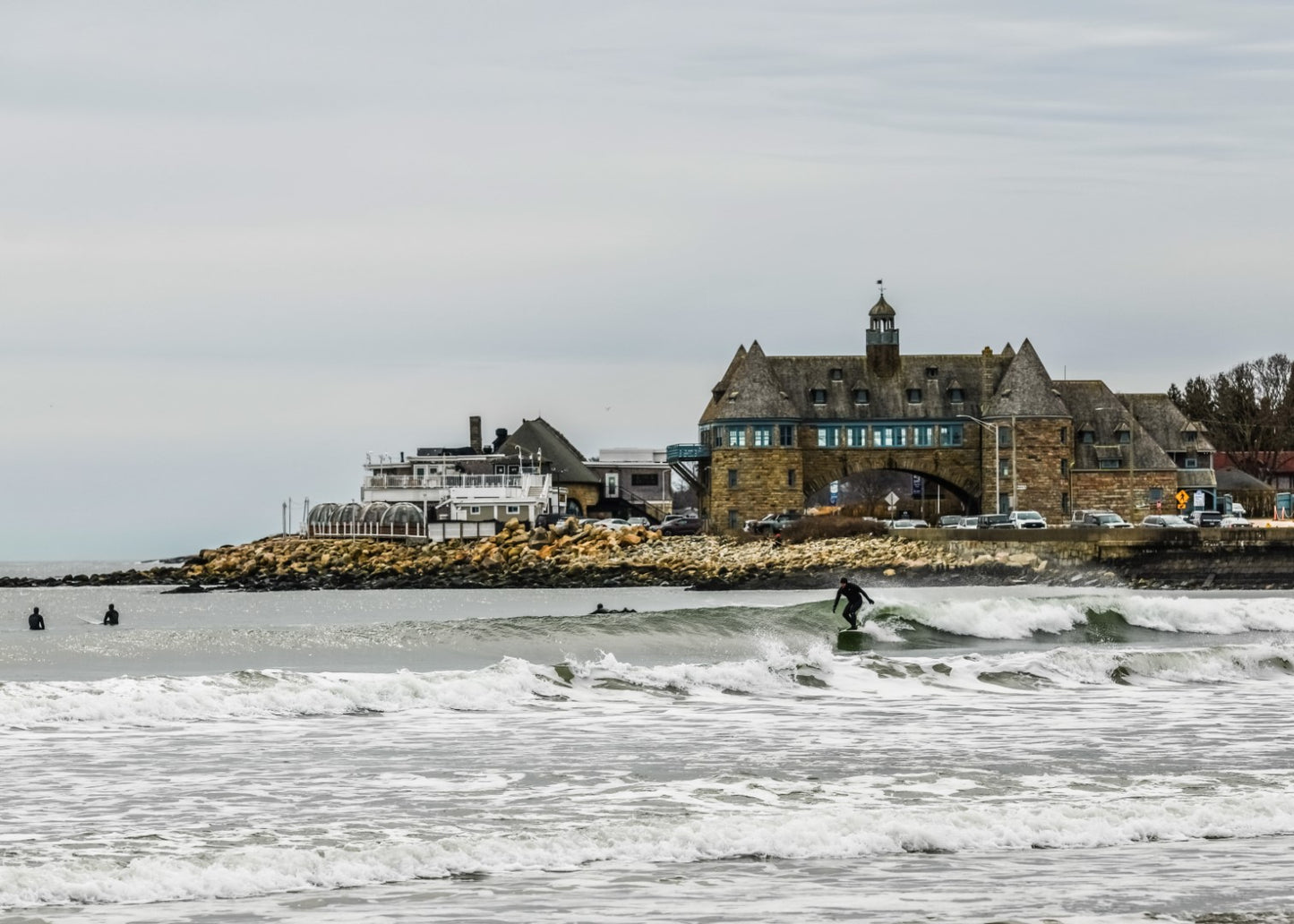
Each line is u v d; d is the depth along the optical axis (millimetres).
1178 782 65188
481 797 61688
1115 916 45125
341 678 90750
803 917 45031
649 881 49406
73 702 82125
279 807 59594
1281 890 48312
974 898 47281
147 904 46438
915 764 69688
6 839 53750
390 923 44469
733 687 97250
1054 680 103250
